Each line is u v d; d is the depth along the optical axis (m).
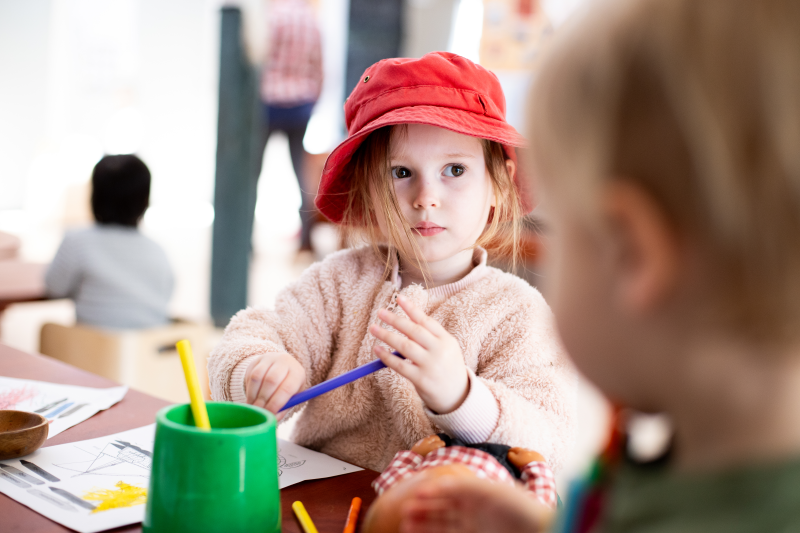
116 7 6.36
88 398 0.88
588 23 0.33
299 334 0.98
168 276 2.05
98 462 0.70
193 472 0.51
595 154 0.31
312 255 5.07
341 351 0.97
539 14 3.74
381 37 4.77
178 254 5.09
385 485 0.62
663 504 0.34
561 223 0.35
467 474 0.52
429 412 0.71
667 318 0.31
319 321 1.00
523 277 1.08
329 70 5.39
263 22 3.04
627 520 0.35
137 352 1.65
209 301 3.19
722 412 0.32
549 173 0.34
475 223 0.93
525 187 0.99
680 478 0.33
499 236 1.01
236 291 3.14
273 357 0.82
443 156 0.89
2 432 0.69
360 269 1.03
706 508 0.32
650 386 0.34
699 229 0.29
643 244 0.30
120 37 6.41
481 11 4.01
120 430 0.79
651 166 0.30
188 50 6.20
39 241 5.08
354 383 0.94
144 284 1.97
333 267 1.04
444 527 0.45
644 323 0.32
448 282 0.98
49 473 0.66
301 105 4.89
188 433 0.52
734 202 0.28
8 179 6.54
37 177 6.56
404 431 0.90
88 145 6.66
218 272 3.13
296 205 6.38
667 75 0.30
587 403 1.68
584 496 0.41
